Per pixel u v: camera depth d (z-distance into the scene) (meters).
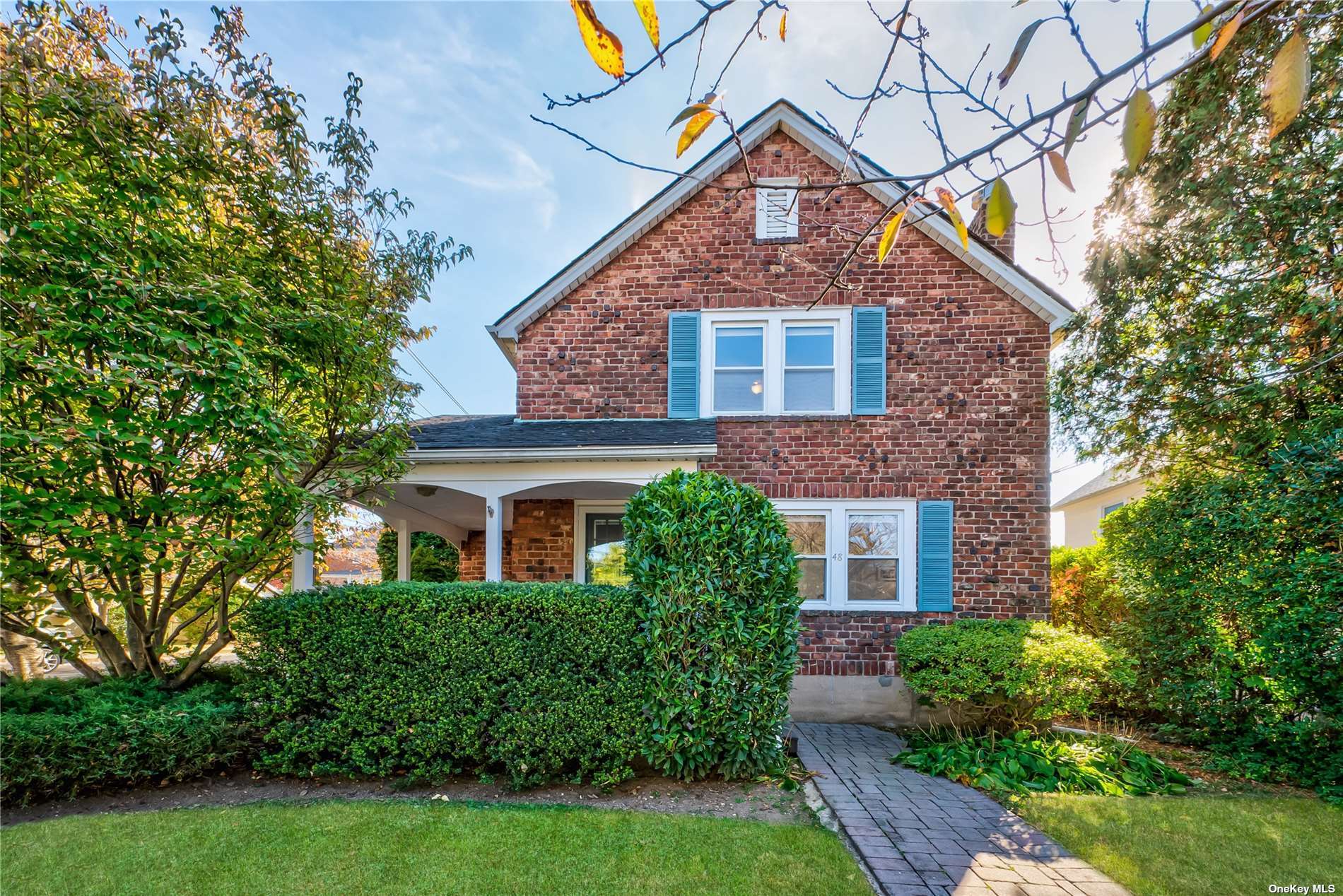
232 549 4.83
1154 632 6.46
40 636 5.48
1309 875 3.58
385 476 6.26
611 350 8.48
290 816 4.06
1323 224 5.38
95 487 4.66
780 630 5.02
